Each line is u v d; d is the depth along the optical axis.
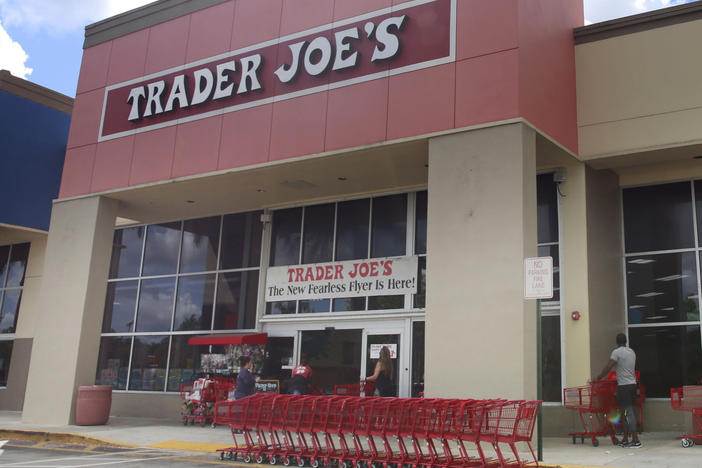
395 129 14.29
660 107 14.76
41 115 23.61
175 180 17.33
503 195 12.80
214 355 19.50
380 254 17.70
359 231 18.22
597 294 14.80
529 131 13.21
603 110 15.34
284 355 18.53
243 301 19.62
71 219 18.94
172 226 21.72
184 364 20.19
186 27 18.25
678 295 15.02
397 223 17.64
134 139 18.41
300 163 15.63
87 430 15.98
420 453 10.18
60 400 17.52
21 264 24.80
